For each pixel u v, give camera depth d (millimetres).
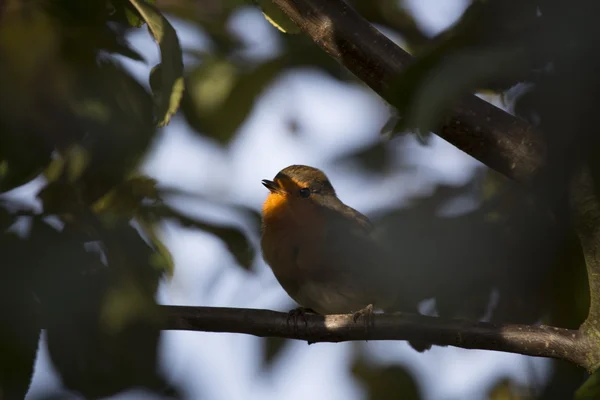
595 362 6395
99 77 4723
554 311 6887
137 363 3682
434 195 7832
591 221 5707
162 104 4539
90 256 3904
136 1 4625
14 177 4285
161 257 4105
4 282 3648
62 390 3623
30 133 4293
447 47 3656
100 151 4707
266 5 6656
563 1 3609
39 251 3854
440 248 6918
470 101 5906
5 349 3547
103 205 6258
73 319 3670
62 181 4582
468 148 5938
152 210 6461
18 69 4379
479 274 6867
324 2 6332
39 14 4625
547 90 3914
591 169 4102
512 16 3705
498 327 6977
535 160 5758
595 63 3705
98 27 4809
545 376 7742
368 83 6172
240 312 7930
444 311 7207
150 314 3742
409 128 3422
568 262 6641
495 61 3414
